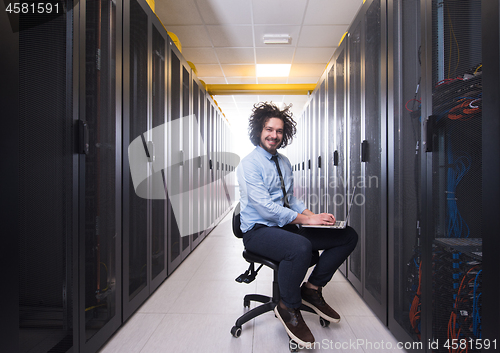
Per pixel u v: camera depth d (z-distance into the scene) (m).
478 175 1.02
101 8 1.45
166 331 1.62
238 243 3.88
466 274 1.10
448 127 1.12
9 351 0.90
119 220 1.63
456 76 1.08
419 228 1.33
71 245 1.19
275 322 1.72
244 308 1.92
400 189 1.51
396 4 1.52
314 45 4.23
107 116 1.51
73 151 1.20
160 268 2.34
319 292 1.67
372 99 1.88
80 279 1.25
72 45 1.19
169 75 2.57
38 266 1.06
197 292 2.20
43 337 1.07
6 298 0.89
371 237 1.91
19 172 0.98
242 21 3.61
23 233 1.01
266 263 1.53
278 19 3.56
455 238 1.11
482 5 0.88
